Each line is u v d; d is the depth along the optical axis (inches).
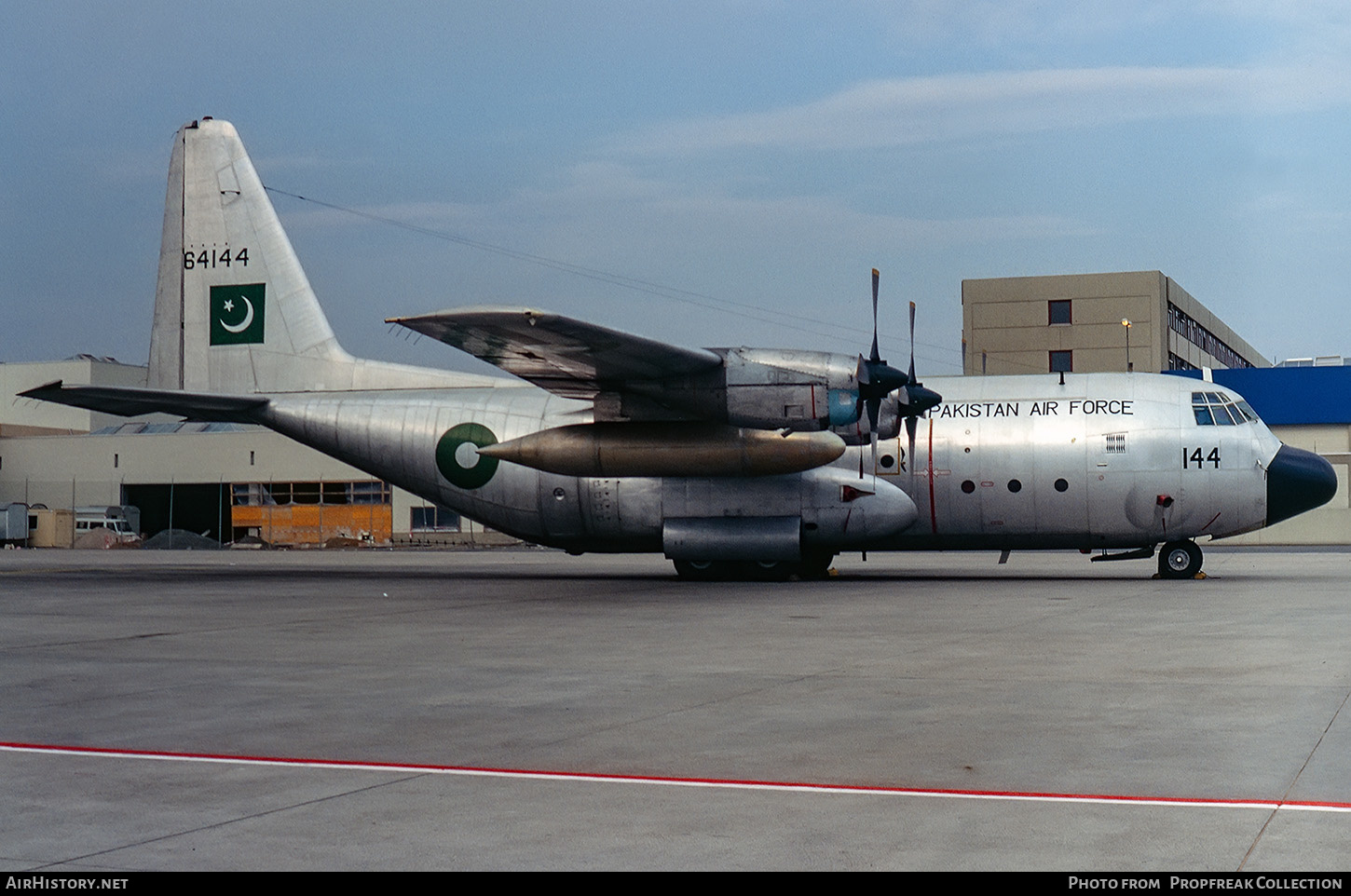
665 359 820.6
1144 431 923.4
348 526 2410.2
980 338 2770.7
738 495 946.7
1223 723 337.7
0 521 2303.2
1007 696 387.9
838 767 289.1
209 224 1088.8
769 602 762.2
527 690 409.4
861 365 856.9
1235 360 3868.1
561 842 228.4
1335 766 284.2
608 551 1013.8
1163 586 877.8
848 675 436.8
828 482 936.3
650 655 501.0
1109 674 431.8
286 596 860.6
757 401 856.9
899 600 768.9
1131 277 2682.1
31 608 764.6
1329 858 213.8
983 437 937.5
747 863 214.4
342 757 304.0
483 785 273.1
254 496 2463.1
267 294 1075.9
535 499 987.3
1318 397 2146.9
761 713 360.8
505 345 789.9
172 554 1943.9
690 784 272.5
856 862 214.4
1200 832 230.5
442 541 2367.1
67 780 281.1
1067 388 951.0
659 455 901.2
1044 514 935.7
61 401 1006.4
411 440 1018.7
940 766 289.0
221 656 510.3
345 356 1063.0
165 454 2495.1
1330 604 713.0
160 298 1097.4
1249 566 1183.6
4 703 389.4
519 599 807.7
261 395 1071.6
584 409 975.0
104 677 448.1
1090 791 262.8
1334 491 925.2
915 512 940.0
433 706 378.9
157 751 313.3
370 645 547.8
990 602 748.0
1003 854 218.4
